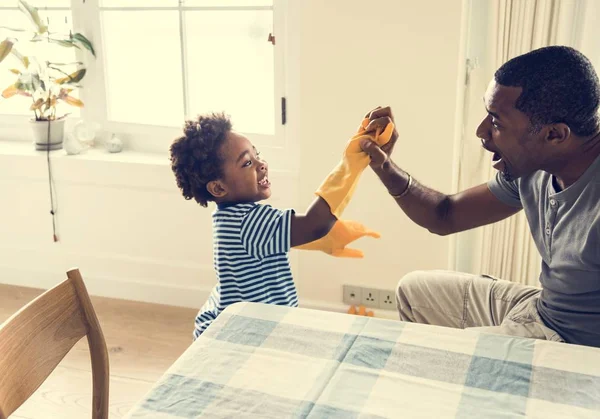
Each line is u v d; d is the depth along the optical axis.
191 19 2.73
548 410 1.05
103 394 1.31
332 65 2.44
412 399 1.08
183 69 2.79
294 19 2.54
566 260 1.49
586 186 1.44
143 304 2.92
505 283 1.79
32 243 3.03
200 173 1.64
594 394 1.09
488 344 1.24
